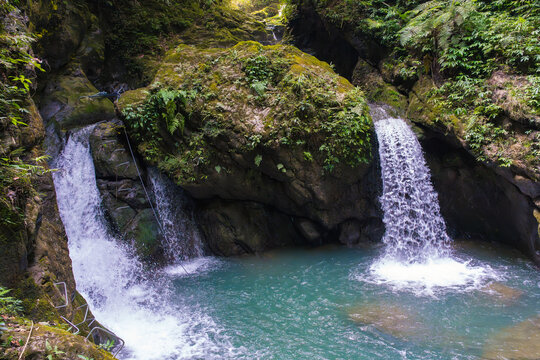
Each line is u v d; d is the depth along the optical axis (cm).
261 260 842
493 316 566
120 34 1174
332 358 478
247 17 1448
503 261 780
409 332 532
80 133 843
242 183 814
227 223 867
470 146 747
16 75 403
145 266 779
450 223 922
